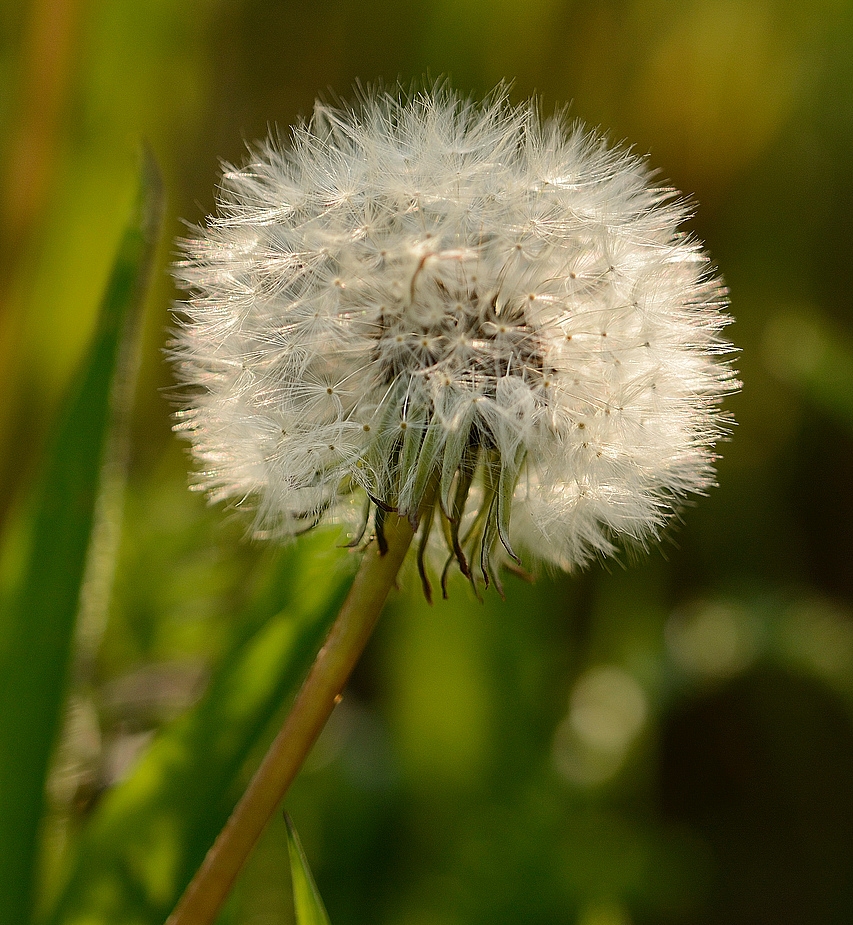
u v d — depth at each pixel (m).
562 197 0.34
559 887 0.39
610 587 0.48
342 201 0.33
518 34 0.53
